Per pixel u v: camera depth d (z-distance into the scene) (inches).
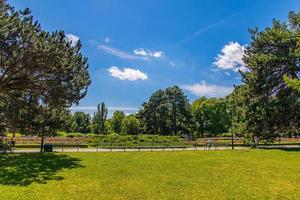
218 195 709.3
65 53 1226.0
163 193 725.9
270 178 925.2
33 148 1979.6
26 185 794.2
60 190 746.2
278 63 1964.8
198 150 1862.7
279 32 1947.6
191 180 883.4
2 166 1093.8
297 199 683.4
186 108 4153.5
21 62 1121.4
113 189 763.4
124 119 3959.2
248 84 2063.2
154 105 4188.0
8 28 1023.0
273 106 1955.0
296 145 2422.5
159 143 2353.6
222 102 4037.9
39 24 1177.4
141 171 1034.1
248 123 2082.9
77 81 1300.4
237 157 1451.8
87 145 2153.1
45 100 1338.6
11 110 1321.4
